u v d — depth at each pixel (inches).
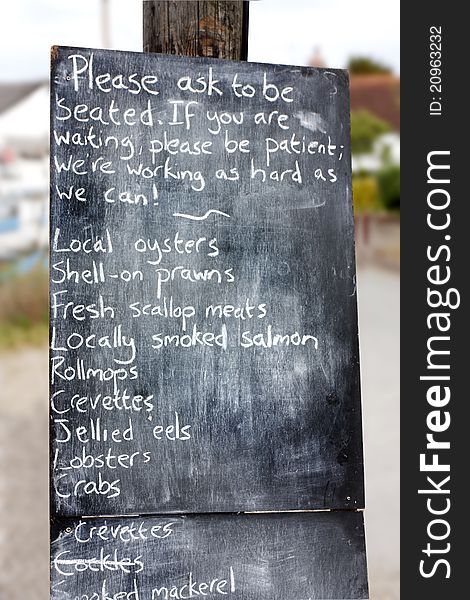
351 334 86.7
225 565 83.3
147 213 82.8
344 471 85.8
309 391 85.4
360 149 442.3
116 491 81.5
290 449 84.7
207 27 88.7
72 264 81.3
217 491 83.2
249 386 84.2
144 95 83.2
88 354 81.4
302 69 86.7
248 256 84.7
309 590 84.5
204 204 84.0
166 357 82.7
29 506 214.5
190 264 83.5
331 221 86.6
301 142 86.4
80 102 81.9
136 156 82.8
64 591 80.5
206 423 83.3
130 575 81.7
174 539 82.6
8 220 415.8
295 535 84.7
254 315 84.6
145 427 82.2
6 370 334.0
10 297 392.5
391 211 423.8
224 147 84.7
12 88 438.6
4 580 173.5
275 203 85.4
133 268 82.4
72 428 81.0
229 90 85.0
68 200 81.4
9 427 269.9
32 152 429.4
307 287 85.7
